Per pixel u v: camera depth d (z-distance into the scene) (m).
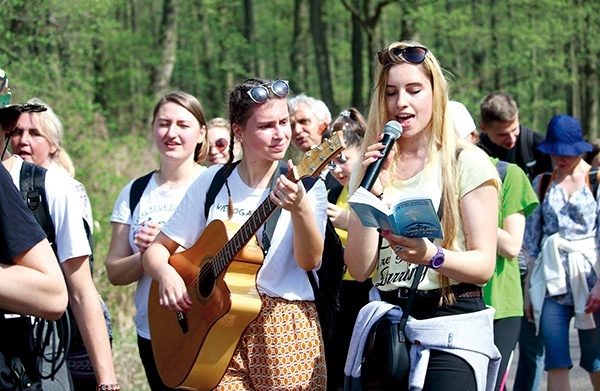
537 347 5.72
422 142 3.48
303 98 5.99
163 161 4.80
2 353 2.70
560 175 5.61
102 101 19.70
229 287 3.77
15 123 3.02
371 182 3.15
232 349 3.83
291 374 3.79
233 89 3.94
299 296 3.84
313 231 3.64
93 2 12.09
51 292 2.63
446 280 3.33
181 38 27.92
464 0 22.11
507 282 4.68
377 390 3.34
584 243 5.39
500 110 6.43
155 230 4.39
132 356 6.79
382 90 3.47
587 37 22.58
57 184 3.35
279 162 4.04
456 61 27.30
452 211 3.34
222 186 4.06
